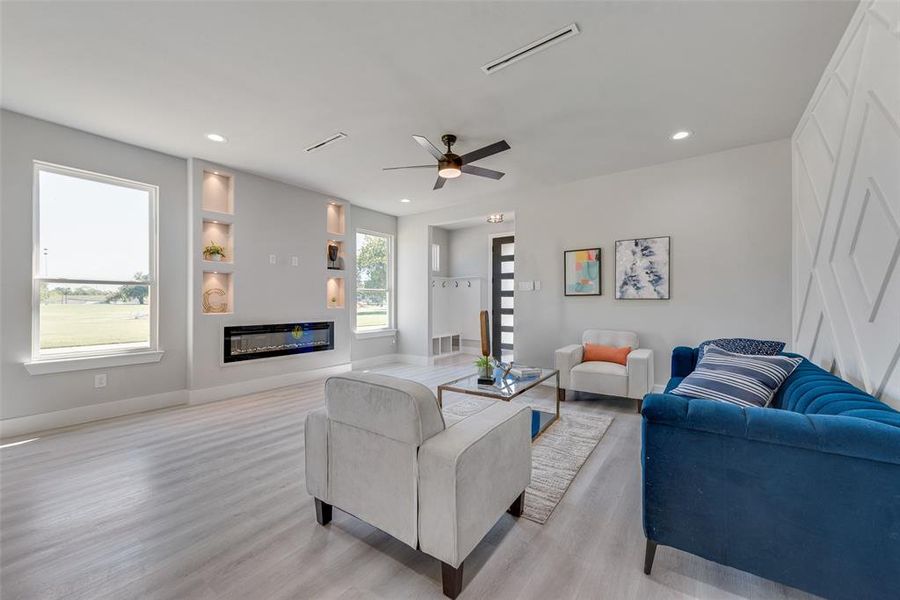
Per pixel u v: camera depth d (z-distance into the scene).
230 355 4.31
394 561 1.62
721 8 1.91
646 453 1.48
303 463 2.57
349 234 5.76
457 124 3.21
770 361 2.03
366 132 3.37
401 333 6.77
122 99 2.84
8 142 3.04
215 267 4.23
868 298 1.87
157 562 1.60
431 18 1.99
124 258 3.70
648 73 2.48
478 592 1.43
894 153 1.62
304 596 1.42
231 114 3.06
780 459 1.25
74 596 1.42
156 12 1.94
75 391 3.37
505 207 5.31
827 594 1.21
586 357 4.22
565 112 3.00
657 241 4.10
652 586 1.47
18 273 3.09
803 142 3.04
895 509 1.11
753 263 3.61
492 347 7.27
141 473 2.42
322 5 1.90
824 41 2.15
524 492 1.99
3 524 1.87
